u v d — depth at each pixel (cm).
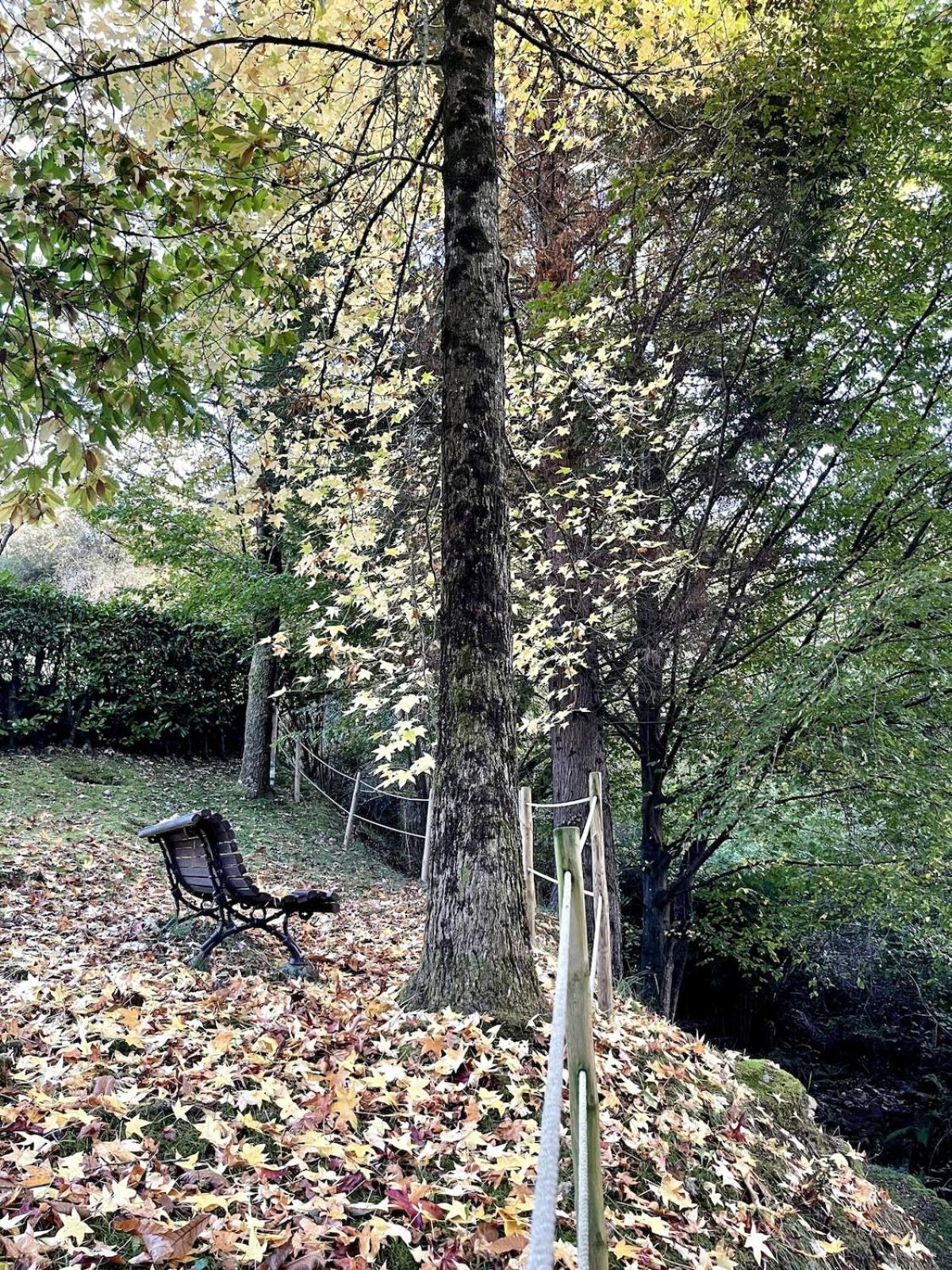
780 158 746
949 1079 991
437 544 603
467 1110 293
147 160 380
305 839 1130
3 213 353
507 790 387
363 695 599
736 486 788
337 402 644
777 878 927
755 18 688
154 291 398
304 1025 372
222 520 693
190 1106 278
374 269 641
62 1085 284
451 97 427
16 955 444
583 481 671
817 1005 1073
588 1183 143
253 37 431
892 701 708
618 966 769
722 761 785
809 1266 320
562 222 792
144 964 453
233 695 1460
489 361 407
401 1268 215
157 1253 199
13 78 372
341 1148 254
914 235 753
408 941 641
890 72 724
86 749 1219
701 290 752
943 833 716
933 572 665
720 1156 357
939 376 774
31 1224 204
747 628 805
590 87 599
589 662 765
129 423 397
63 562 2430
